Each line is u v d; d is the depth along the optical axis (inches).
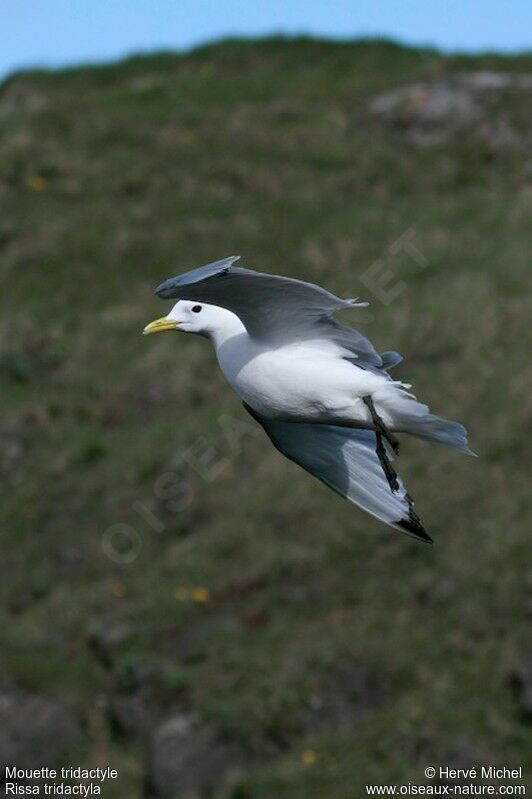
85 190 1072.2
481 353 788.6
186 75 1294.3
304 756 533.0
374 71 1278.3
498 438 709.3
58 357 879.7
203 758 538.9
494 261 902.4
